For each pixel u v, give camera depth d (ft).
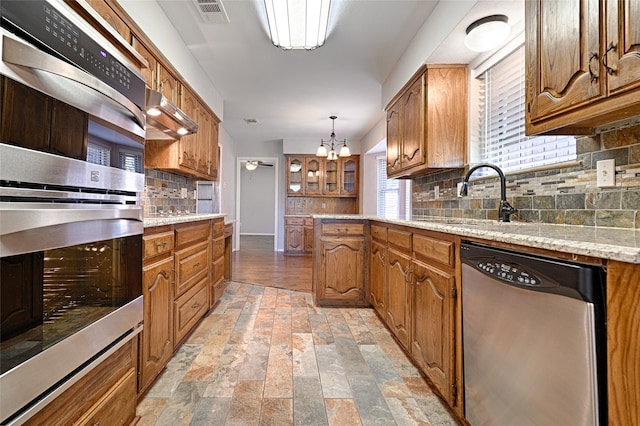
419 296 5.80
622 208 4.18
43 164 2.49
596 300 2.45
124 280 3.71
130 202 3.88
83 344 2.95
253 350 6.89
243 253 21.70
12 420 2.23
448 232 4.63
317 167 22.12
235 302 10.50
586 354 2.47
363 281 9.98
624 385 2.27
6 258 2.21
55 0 2.60
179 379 5.65
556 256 2.83
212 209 17.01
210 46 9.05
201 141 10.68
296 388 5.42
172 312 6.17
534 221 5.72
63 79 2.66
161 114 6.73
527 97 4.55
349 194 21.99
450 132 8.01
